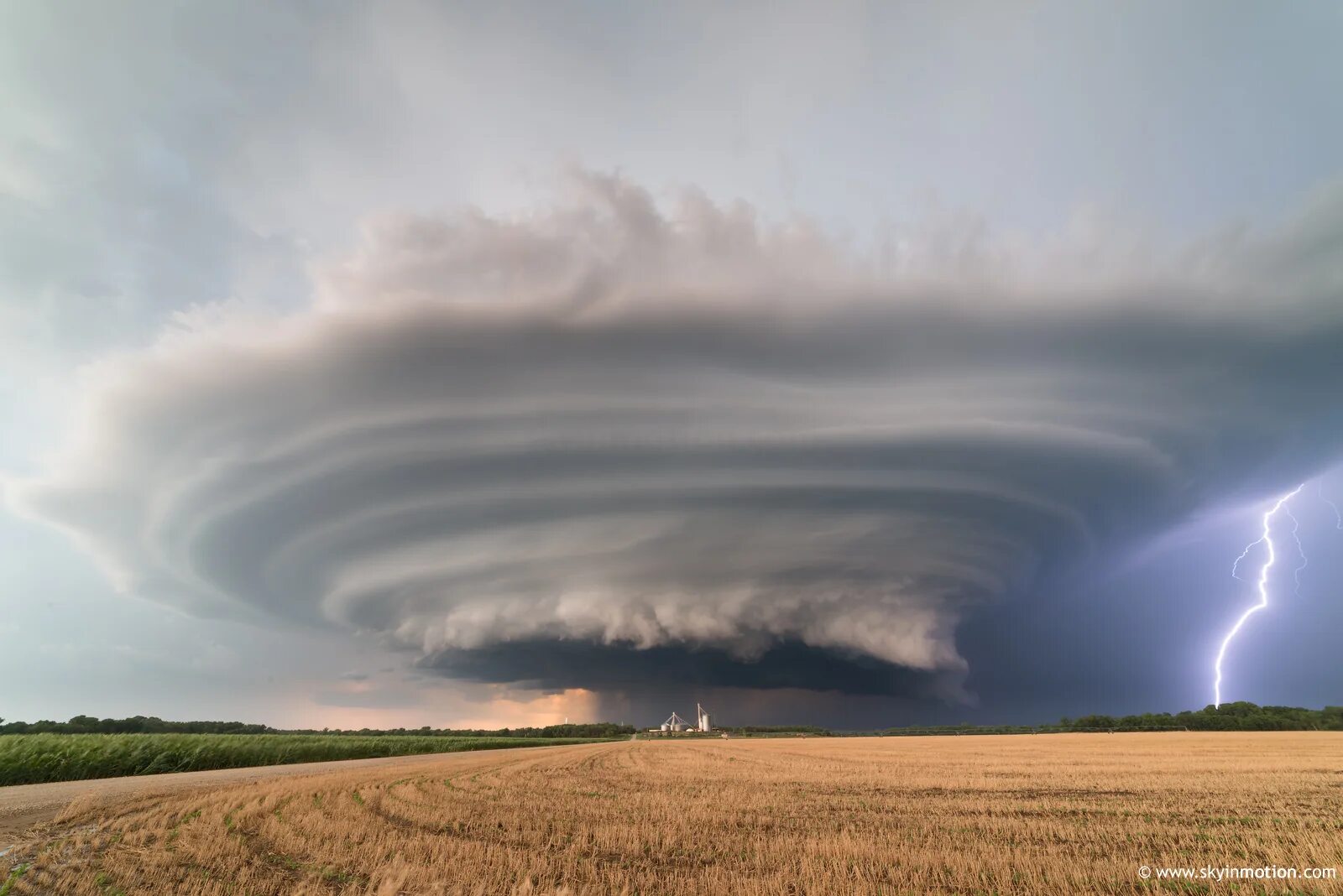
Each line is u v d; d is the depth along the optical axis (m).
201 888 12.91
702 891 12.87
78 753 37.88
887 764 46.44
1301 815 21.73
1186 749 62.31
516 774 38.91
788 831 19.42
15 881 13.77
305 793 26.94
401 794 27.56
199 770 43.44
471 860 15.34
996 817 21.92
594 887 13.10
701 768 43.97
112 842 17.38
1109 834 18.50
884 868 14.55
